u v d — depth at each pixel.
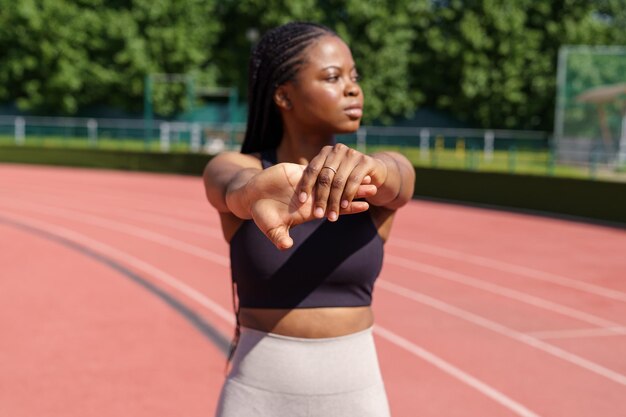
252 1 46.56
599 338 6.59
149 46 45.56
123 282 8.53
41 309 7.18
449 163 22.78
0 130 32.34
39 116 46.62
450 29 46.62
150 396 4.96
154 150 29.52
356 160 1.46
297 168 1.45
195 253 10.68
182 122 47.06
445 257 10.73
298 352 1.87
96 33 45.38
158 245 11.43
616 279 9.42
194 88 45.12
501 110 45.53
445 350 6.06
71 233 12.69
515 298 8.12
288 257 1.85
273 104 2.00
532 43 44.84
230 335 6.37
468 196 18.44
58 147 29.03
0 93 46.00
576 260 10.77
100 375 5.34
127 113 47.03
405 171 1.81
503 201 17.55
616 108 22.91
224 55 47.97
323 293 1.88
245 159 1.98
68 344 6.05
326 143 2.02
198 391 5.07
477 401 4.96
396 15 46.16
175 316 6.98
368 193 1.47
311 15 46.09
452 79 46.28
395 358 5.80
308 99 1.91
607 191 15.06
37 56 45.44
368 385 1.91
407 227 14.00
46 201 17.92
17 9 44.19
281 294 1.87
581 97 23.14
